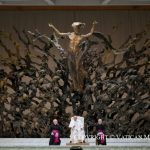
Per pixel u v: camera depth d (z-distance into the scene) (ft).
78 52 94.43
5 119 104.06
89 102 99.71
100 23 126.52
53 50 118.93
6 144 87.04
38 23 126.93
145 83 100.73
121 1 118.32
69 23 126.93
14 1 117.70
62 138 100.01
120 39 126.21
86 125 99.66
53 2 115.96
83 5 120.16
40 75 101.35
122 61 100.53
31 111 102.58
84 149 79.41
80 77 96.78
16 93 102.83
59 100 101.30
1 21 126.93
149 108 101.30
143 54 100.83
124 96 109.29
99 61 99.30
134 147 80.02
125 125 101.14
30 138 101.86
